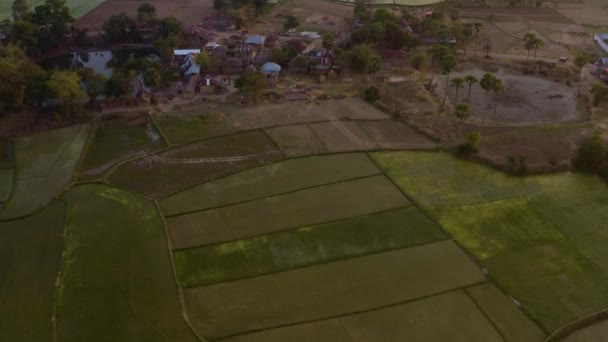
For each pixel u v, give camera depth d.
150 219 88.06
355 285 73.56
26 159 107.94
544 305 70.12
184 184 98.38
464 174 101.25
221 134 117.75
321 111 129.62
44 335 65.69
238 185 98.00
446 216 88.50
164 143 114.31
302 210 90.12
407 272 76.00
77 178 100.62
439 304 70.38
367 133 117.94
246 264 77.62
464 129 119.19
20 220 88.62
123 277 75.19
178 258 79.06
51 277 75.44
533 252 80.06
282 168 103.50
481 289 72.94
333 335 65.56
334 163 105.06
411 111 129.62
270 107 132.12
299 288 73.06
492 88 125.50
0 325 67.31
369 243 81.94
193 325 67.06
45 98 125.38
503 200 93.06
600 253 79.75
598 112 127.25
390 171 102.19
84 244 82.25
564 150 109.38
